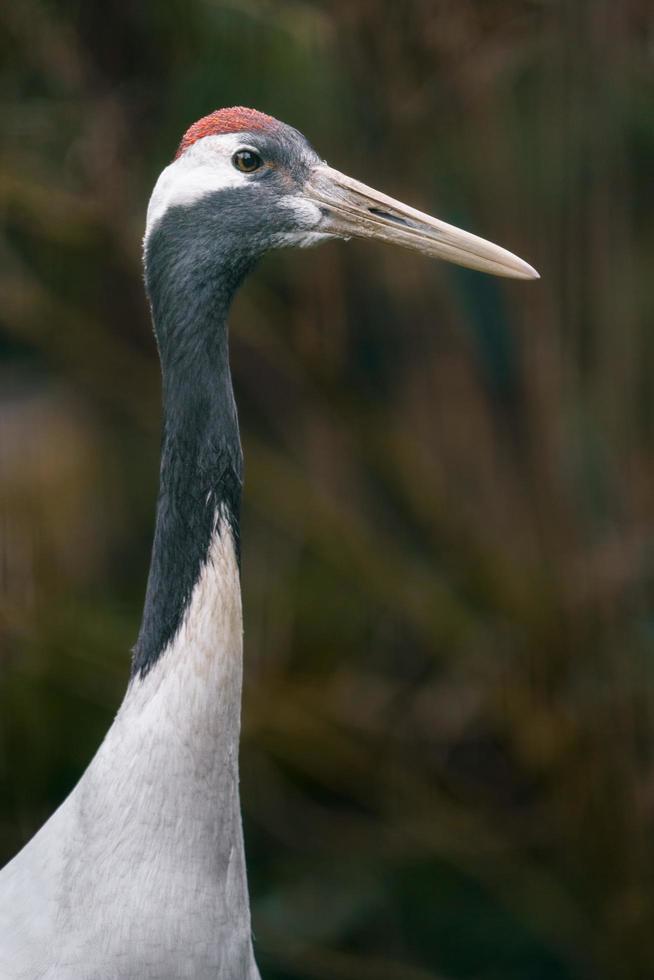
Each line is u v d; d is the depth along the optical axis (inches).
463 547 461.4
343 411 451.8
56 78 403.2
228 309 221.1
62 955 204.7
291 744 457.4
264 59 385.1
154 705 207.5
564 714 451.5
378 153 426.0
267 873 467.8
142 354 474.9
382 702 473.4
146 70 401.4
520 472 470.0
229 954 212.2
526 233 439.8
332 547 454.6
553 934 453.7
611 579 443.8
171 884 205.8
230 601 211.0
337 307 445.4
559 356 445.7
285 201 225.3
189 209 218.5
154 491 533.0
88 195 406.9
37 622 426.9
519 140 434.6
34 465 522.3
